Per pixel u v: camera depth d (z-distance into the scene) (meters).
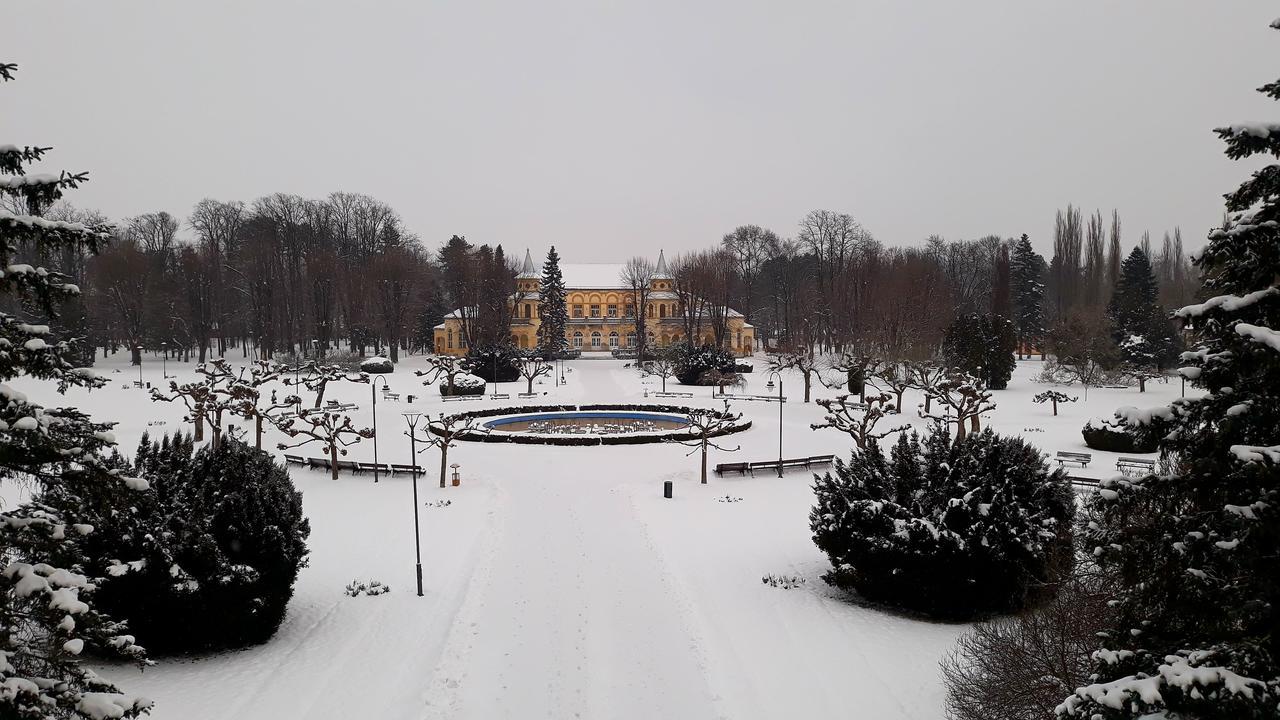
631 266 120.69
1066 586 13.19
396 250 97.62
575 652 16.16
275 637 16.91
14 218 8.30
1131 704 7.63
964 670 14.19
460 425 46.72
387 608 18.64
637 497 29.84
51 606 8.31
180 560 15.05
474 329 91.00
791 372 75.44
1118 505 8.80
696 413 42.00
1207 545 8.13
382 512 27.81
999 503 16.98
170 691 14.09
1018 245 92.62
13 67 8.46
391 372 79.88
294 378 70.94
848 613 18.08
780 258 119.06
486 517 26.95
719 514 27.50
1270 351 7.36
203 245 97.62
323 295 93.56
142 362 86.75
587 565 21.69
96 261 81.75
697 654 15.95
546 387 70.19
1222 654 7.68
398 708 13.77
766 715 13.45
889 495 18.48
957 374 44.78
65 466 9.15
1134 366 65.06
